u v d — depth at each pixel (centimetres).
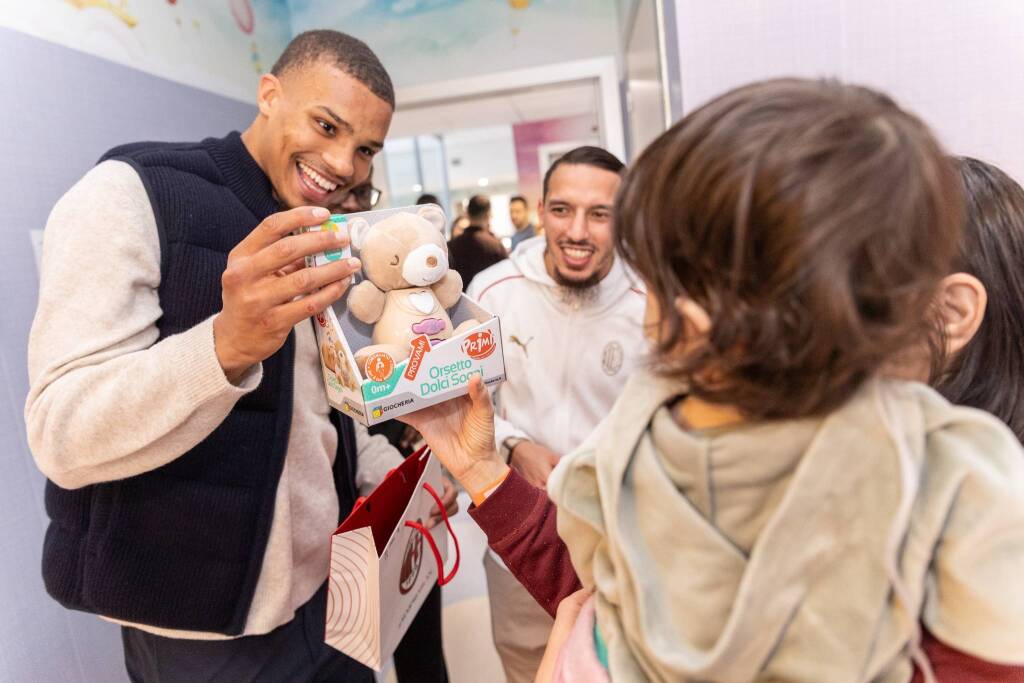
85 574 77
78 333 69
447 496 109
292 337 85
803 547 34
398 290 80
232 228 84
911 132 32
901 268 31
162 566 78
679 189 33
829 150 30
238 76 236
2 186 125
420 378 71
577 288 126
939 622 33
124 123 167
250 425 81
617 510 39
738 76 89
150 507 77
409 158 606
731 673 34
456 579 215
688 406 40
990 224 54
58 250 72
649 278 37
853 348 31
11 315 124
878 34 87
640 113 205
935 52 86
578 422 132
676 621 35
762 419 35
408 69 282
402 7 278
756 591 33
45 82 139
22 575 122
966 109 87
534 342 132
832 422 34
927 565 33
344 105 92
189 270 79
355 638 82
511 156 635
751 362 32
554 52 275
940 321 47
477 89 278
